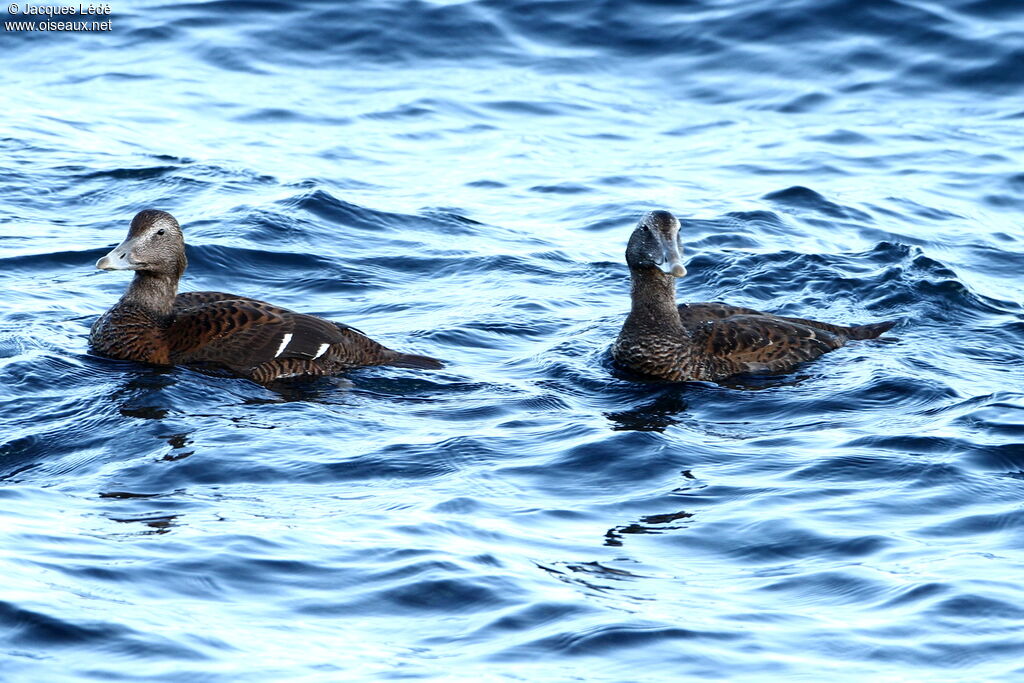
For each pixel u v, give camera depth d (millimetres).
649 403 13844
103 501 10727
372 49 26547
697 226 19797
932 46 26250
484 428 12797
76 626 8453
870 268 18234
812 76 25672
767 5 27484
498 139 23328
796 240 19438
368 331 15977
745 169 22219
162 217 14688
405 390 13984
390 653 8398
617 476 11609
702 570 9703
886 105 24781
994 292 17672
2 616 8492
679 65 26141
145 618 8633
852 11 27156
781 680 8141
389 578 9336
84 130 22922
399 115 24109
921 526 10461
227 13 27625
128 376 13945
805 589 9367
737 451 12289
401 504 10773
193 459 11703
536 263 18469
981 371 14805
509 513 10688
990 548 10023
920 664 8359
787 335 15078
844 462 11820
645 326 14656
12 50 26234
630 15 27500
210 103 24344
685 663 8320
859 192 21312
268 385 13953
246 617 8781
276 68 25844
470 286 17672
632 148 23109
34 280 17109
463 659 8328
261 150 22406
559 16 27500
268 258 18156
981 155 22859
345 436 12477
